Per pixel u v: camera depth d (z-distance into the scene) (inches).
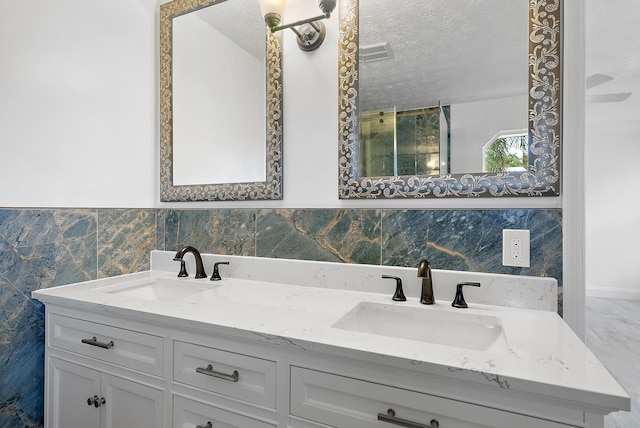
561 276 41.2
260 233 58.1
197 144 63.9
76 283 54.4
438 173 47.5
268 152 57.2
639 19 79.0
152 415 40.3
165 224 67.0
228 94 61.1
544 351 28.9
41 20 49.9
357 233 51.3
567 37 40.6
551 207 41.9
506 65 44.3
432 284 45.2
